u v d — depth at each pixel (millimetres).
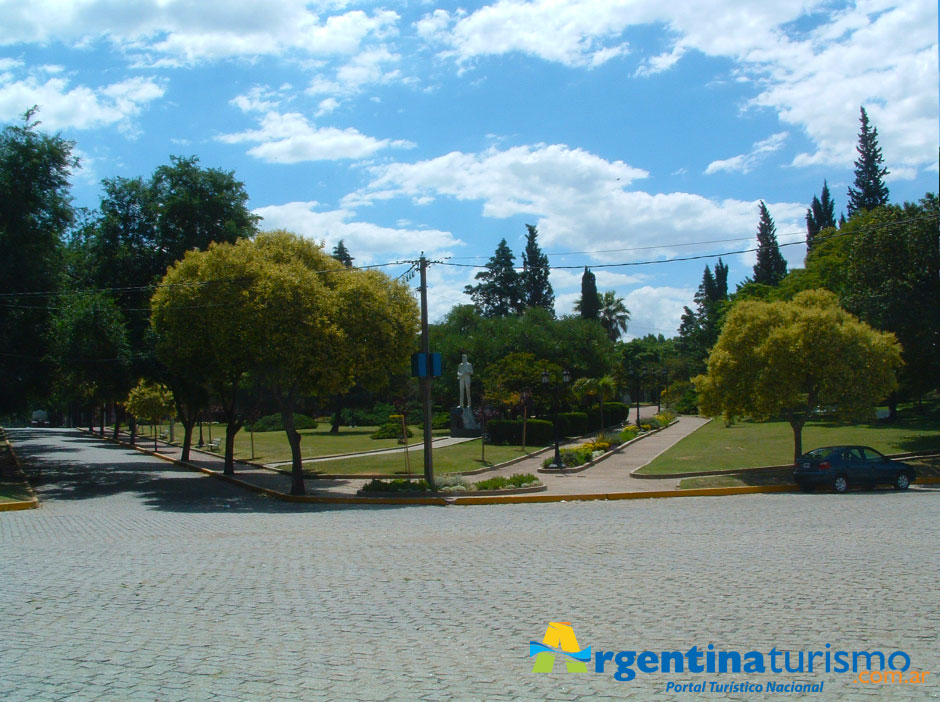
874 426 40531
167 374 30031
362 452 39875
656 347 104438
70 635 7105
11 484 24922
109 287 29984
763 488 22344
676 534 13320
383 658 6391
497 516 16984
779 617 7605
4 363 25422
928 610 7828
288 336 21047
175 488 26188
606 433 48938
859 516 15641
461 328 67375
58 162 25547
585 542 12469
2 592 8891
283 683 5762
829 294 27516
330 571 10117
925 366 32281
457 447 39938
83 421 99625
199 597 8617
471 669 6105
